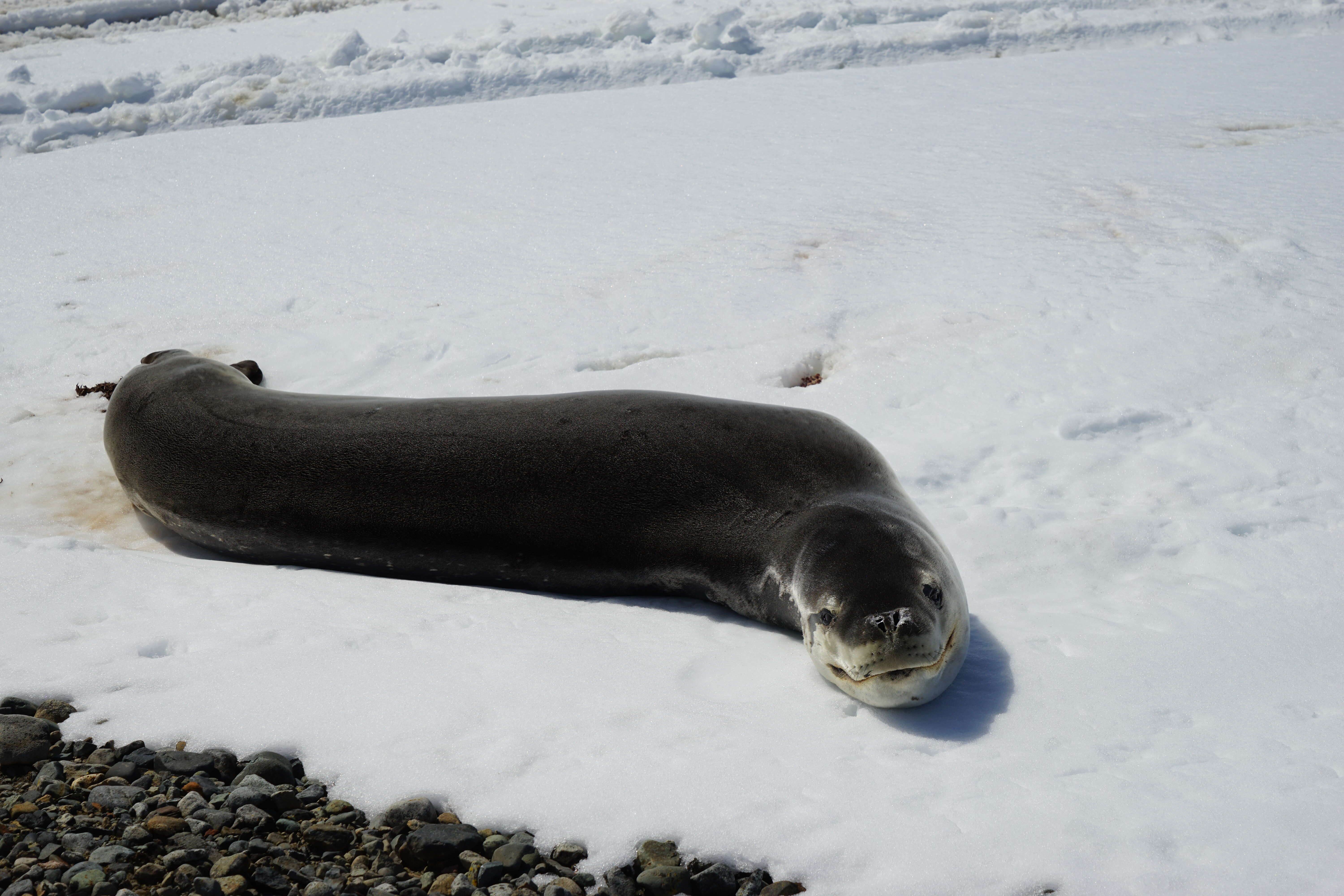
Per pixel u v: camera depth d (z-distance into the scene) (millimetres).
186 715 3207
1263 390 5297
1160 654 3494
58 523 5090
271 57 14242
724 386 5621
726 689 3506
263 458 4723
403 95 13273
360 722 3168
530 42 15242
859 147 9922
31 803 2918
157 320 6895
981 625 3801
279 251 7980
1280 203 7609
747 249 7434
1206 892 2416
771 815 2746
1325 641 3525
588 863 2676
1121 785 2814
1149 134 9820
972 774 2898
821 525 3824
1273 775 2832
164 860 2711
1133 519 4336
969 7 16969
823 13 16391
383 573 4590
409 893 2627
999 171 8930
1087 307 6176
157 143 11227
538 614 4082
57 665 3428
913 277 6797
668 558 4215
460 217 8516
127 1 20094
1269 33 15820
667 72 14062
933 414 5305
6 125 12094
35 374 6395
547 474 4340
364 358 6219
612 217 8312
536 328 6430
